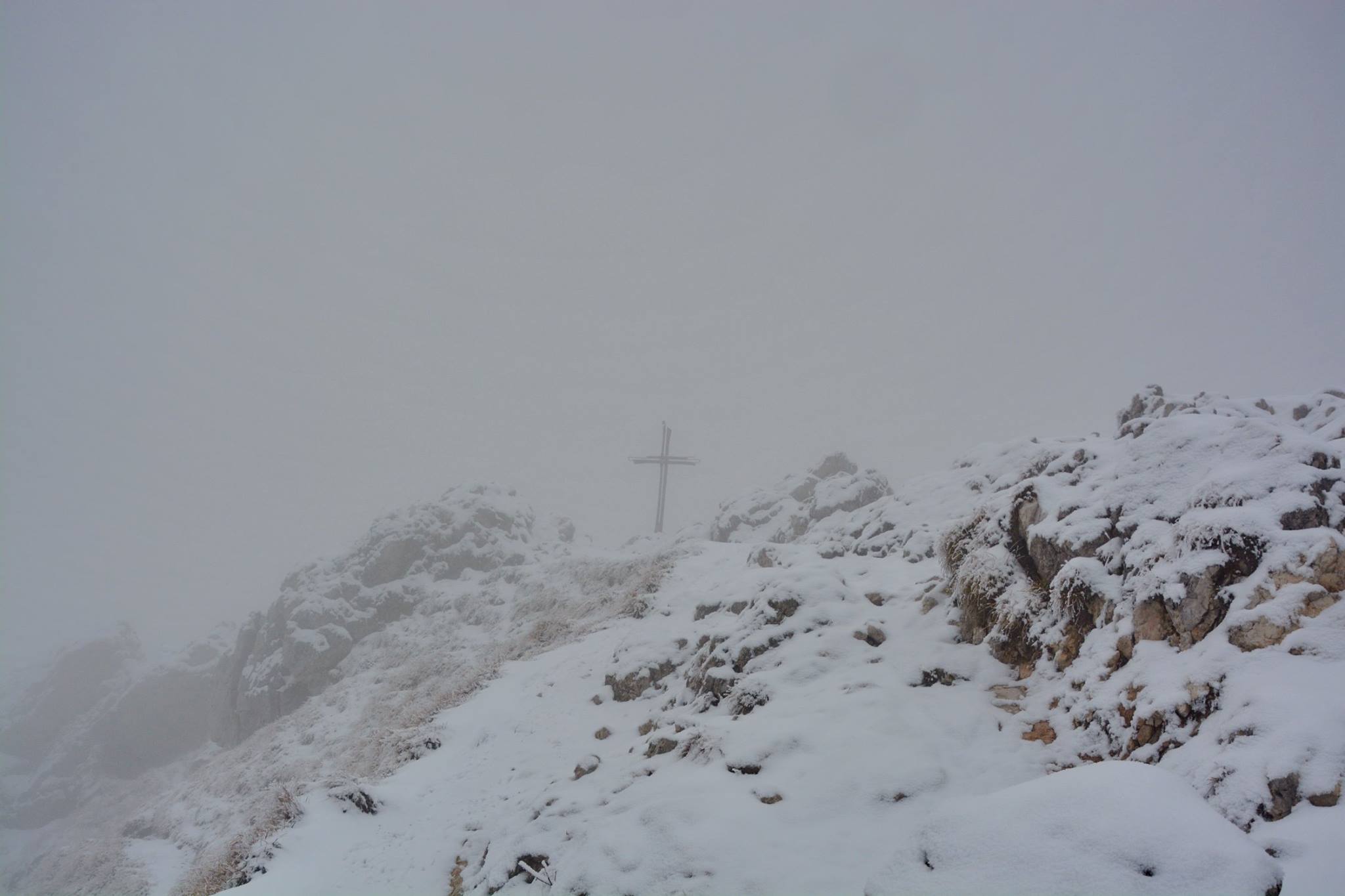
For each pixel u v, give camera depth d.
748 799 9.50
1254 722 7.39
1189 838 4.62
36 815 40.91
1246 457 10.64
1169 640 9.42
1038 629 11.55
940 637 13.03
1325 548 8.67
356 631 38.62
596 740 16.44
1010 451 25.70
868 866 8.10
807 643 14.11
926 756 9.77
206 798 28.31
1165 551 10.10
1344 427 13.91
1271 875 4.40
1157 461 11.80
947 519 22.95
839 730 10.73
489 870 10.95
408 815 14.87
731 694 13.53
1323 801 6.41
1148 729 8.61
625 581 31.44
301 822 14.37
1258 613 8.52
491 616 35.12
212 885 14.49
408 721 22.72
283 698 36.44
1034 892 4.64
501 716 19.48
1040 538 12.43
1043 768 9.27
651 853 8.72
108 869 24.45
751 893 7.92
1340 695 7.20
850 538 26.69
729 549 31.17
